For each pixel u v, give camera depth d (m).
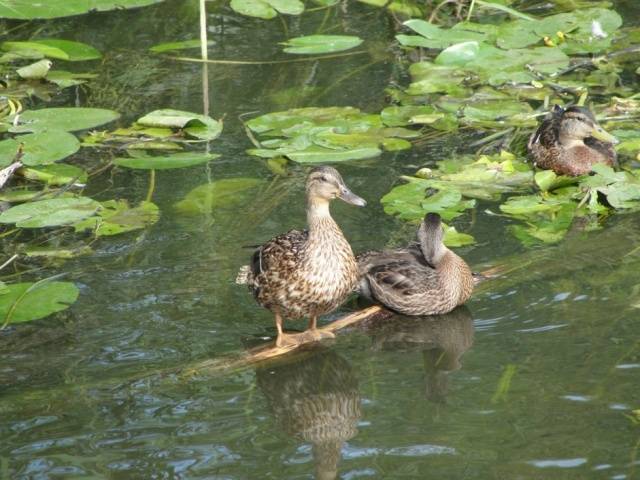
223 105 16.67
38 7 18.52
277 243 11.58
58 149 14.71
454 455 9.30
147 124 15.85
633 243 12.82
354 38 17.94
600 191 13.80
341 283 11.36
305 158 14.51
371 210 13.73
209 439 9.70
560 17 18.78
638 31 18.89
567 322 11.33
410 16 19.94
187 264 12.62
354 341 11.48
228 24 19.80
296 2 19.31
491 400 10.12
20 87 17.34
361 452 9.44
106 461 9.35
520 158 15.24
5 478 9.11
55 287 11.84
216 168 14.84
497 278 12.23
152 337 11.30
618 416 9.73
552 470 9.01
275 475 9.14
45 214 13.30
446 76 17.31
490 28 18.59
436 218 12.05
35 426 9.87
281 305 11.34
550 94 16.80
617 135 15.37
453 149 15.20
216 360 10.95
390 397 10.32
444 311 11.83
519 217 13.52
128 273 12.42
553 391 10.16
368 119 15.87
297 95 16.97
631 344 10.84
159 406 10.20
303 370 10.91
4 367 10.77
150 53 18.59
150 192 14.27
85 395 10.34
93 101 16.84
